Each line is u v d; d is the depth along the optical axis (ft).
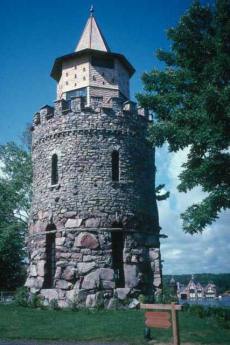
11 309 67.05
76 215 76.84
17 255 122.62
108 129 81.76
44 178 82.53
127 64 98.68
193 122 61.00
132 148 83.76
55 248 77.20
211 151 60.13
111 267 74.64
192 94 64.75
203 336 48.55
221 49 60.34
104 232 76.23
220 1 62.34
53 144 82.79
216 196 57.77
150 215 84.07
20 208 124.67
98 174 79.05
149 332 47.06
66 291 72.90
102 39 102.27
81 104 82.17
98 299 70.64
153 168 89.10
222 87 60.23
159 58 69.36
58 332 49.93
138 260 77.82
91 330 50.90
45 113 85.71
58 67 98.68
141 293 75.66
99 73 93.86
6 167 126.62
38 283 76.59
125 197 79.77
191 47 63.82
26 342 45.21
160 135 63.87
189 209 60.44
